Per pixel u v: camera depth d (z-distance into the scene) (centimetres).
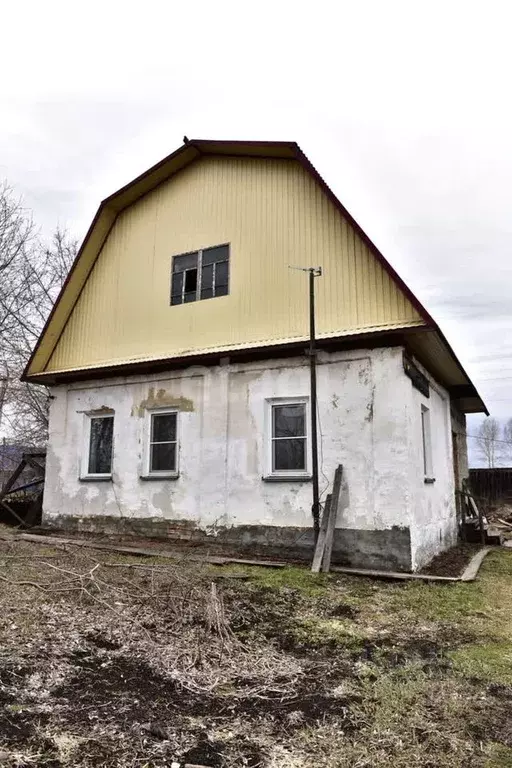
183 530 956
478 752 307
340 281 899
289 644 491
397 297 848
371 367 838
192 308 1041
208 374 984
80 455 1118
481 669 429
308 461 871
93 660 427
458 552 1055
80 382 1150
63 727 323
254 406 927
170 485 988
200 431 974
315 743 315
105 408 1104
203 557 796
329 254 921
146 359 1055
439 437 1102
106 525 1048
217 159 1084
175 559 794
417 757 301
